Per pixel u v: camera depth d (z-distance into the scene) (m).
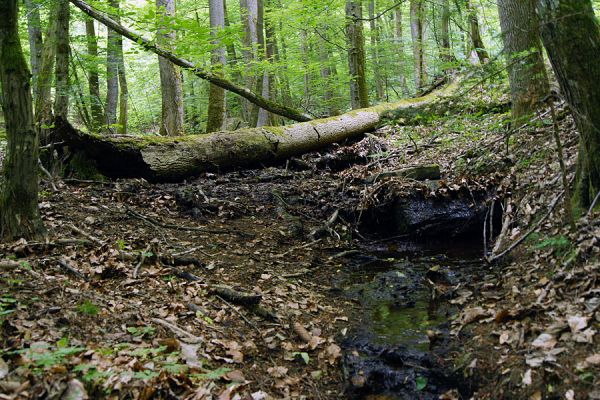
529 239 4.99
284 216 7.28
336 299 5.20
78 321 3.54
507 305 4.11
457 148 8.57
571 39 4.01
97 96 12.46
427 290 5.27
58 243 4.82
